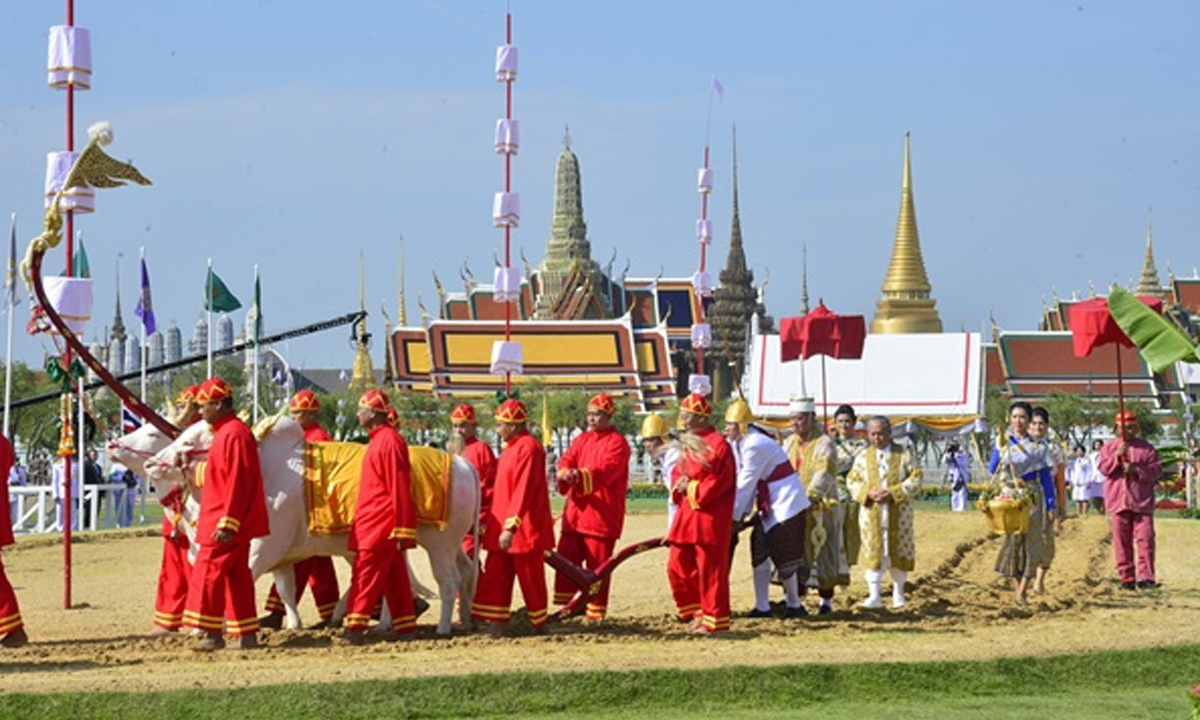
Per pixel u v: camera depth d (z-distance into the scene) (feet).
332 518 58.39
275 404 251.19
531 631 61.31
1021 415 73.31
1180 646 57.62
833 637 59.77
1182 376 367.66
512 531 60.18
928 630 62.28
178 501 60.90
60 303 71.97
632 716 47.80
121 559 99.81
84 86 72.02
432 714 46.85
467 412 69.77
